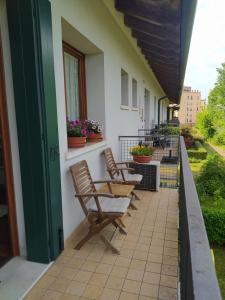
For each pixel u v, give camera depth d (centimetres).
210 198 547
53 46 224
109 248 250
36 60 192
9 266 215
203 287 59
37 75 194
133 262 229
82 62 371
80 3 281
